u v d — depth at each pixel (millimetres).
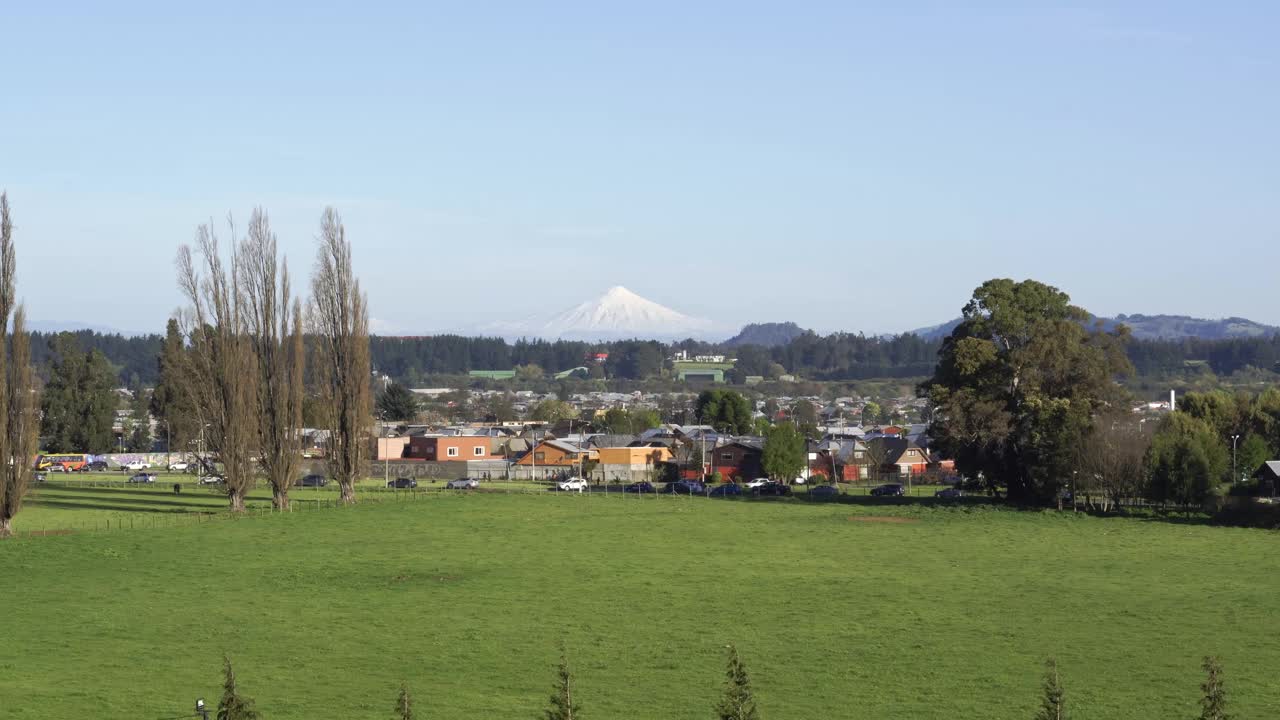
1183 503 94125
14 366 76625
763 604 53531
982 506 100000
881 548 72625
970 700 37656
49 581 59750
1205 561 67125
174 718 35188
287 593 56344
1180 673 40906
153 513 94188
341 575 61469
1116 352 102125
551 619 50219
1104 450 94500
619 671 41406
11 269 76812
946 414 102688
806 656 43594
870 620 50000
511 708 36469
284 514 90375
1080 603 53688
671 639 46438
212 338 92625
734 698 26531
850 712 36312
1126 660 42875
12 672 40875
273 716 35594
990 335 103375
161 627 48562
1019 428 100562
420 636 46906
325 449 101188
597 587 57875
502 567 64188
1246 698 37688
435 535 78250
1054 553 70500
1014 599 54719
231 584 58844
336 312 98875
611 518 89500
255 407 92812
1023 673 41031
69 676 40375
